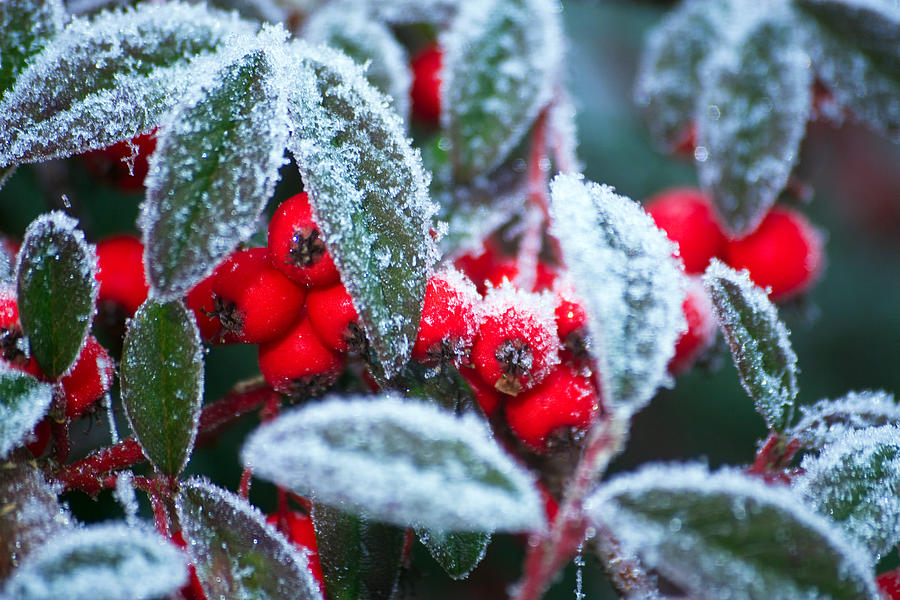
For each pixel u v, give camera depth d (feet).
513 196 0.67
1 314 0.59
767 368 0.60
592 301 0.56
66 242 0.58
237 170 0.57
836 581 0.55
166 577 0.54
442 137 0.69
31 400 0.57
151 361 0.58
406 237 0.58
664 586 0.67
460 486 0.54
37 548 0.56
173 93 0.60
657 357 0.56
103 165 0.65
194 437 0.58
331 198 0.57
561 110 0.68
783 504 0.55
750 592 0.54
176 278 0.56
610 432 0.55
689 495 0.55
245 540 0.58
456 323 0.60
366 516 0.58
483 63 0.67
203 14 0.61
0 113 0.59
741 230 0.69
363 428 0.54
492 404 0.62
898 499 0.59
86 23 0.61
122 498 0.58
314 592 0.58
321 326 0.60
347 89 0.58
